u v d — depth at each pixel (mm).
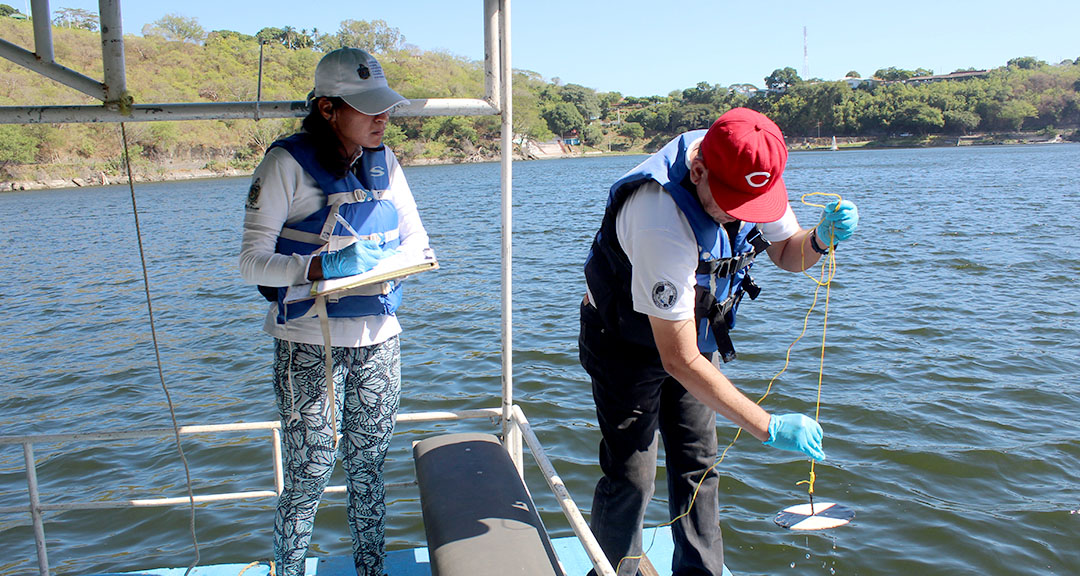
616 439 2396
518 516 2277
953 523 5266
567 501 2148
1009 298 12062
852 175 58438
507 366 2875
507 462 2668
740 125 1935
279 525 2434
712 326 2285
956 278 13914
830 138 154125
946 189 38812
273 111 2285
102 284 17516
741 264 2283
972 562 4828
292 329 2256
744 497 5723
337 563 2904
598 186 54188
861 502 5613
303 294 2211
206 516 5730
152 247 24625
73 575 5016
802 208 31562
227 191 63500
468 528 2193
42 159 84188
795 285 13484
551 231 25062
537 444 2529
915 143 148875
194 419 8125
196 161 94875
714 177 1981
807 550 5004
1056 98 149000
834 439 6715
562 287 14570
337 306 2266
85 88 2174
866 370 8555
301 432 2316
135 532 5578
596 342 2375
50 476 6680
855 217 2350
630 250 2119
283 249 2258
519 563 2020
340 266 2139
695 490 2527
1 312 14680
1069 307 11289
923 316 11008
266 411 8242
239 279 17156
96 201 55625
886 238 19688
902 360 8906
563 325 11367
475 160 134125
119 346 11445
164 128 90938
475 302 13320
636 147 178875
